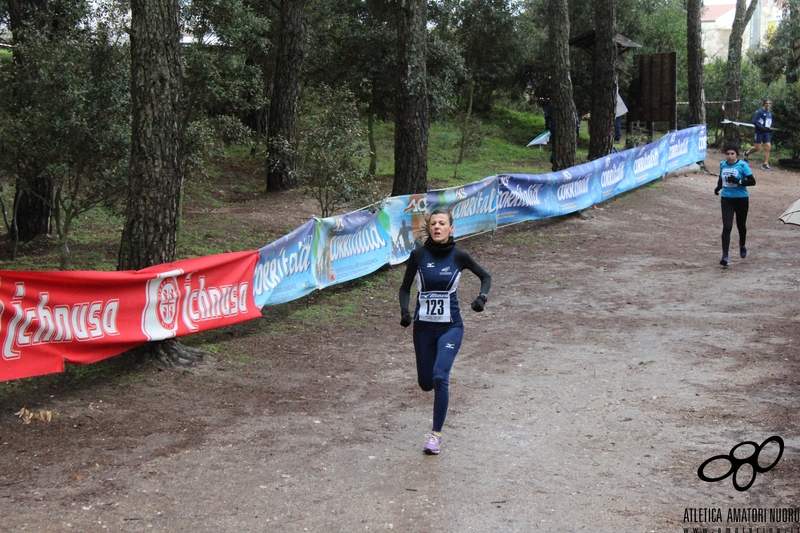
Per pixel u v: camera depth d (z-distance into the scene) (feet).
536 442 19.11
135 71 24.43
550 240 48.01
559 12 55.67
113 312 22.94
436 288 18.90
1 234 42.55
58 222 31.53
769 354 25.73
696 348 27.04
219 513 15.16
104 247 39.06
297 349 28.09
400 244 40.55
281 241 30.76
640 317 31.99
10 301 20.11
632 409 21.25
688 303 33.86
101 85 29.81
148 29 24.13
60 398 21.89
